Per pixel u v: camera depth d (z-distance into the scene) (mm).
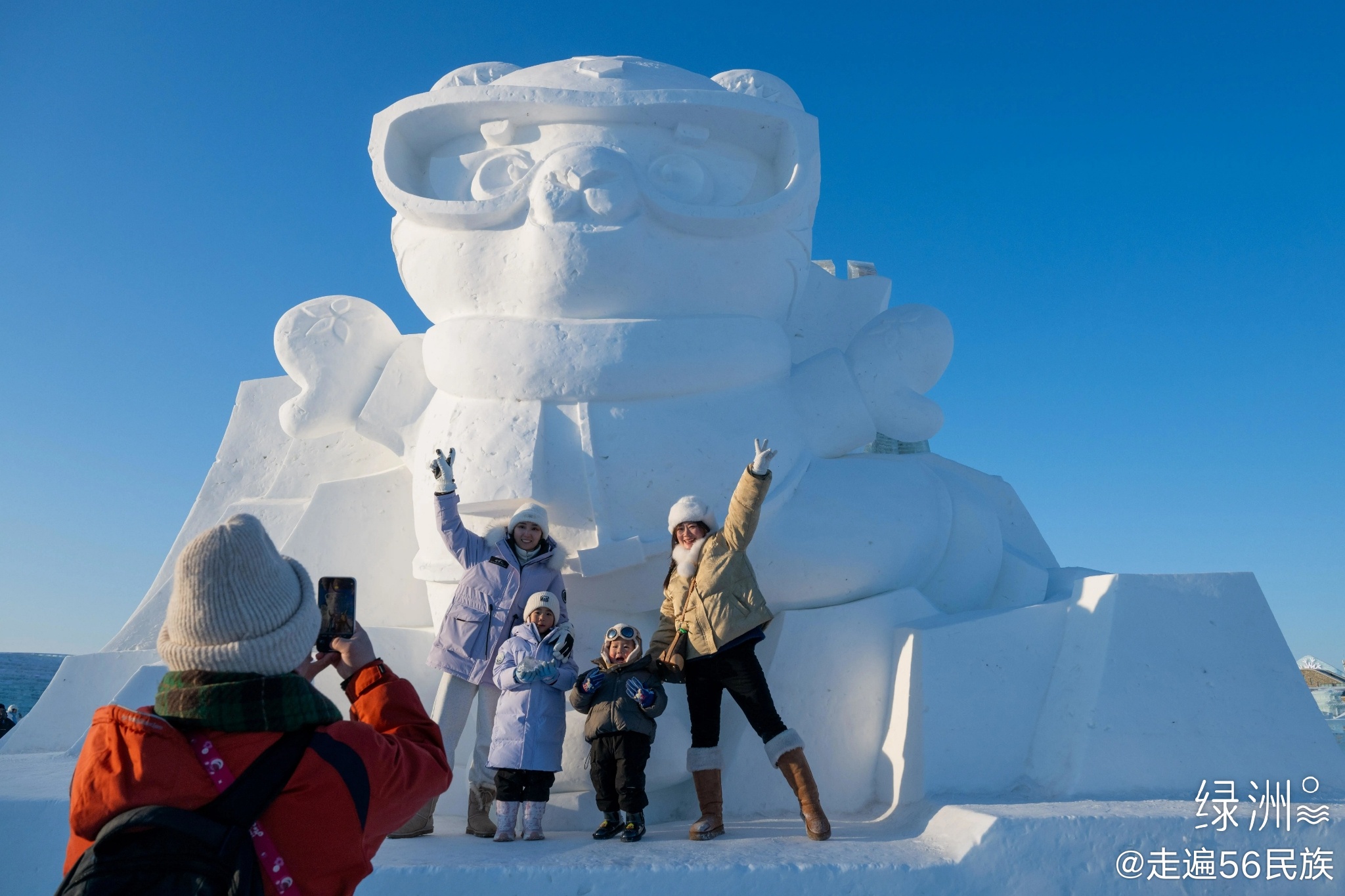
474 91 5094
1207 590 4418
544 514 4293
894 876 3217
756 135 5352
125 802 1306
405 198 5016
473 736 4656
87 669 5438
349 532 5742
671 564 4258
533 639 3918
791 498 4953
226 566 1414
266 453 6586
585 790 4488
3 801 3395
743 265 5156
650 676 3889
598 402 4809
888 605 4887
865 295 6898
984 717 4332
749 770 4500
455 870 3098
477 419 4812
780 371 5352
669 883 3113
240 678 1409
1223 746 4121
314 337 5699
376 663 1805
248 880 1282
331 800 1382
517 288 4945
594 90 5152
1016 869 3326
